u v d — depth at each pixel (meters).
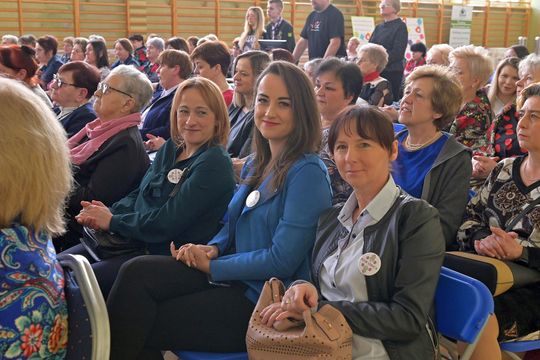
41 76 7.20
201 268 1.67
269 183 1.75
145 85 2.74
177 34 10.60
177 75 4.10
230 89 3.86
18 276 1.04
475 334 1.45
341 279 1.49
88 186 2.54
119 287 1.60
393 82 6.67
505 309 1.79
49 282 1.09
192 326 1.62
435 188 2.16
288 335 1.34
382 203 1.48
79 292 1.14
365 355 1.38
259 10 6.88
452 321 1.50
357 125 1.47
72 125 3.25
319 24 6.71
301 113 1.75
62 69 3.31
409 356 1.37
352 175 1.48
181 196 2.01
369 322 1.36
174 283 1.64
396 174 2.28
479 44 14.12
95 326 1.11
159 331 1.61
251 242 1.75
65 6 9.59
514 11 14.32
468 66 3.09
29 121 1.06
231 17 10.99
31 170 1.05
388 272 1.43
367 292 1.44
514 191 2.03
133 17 10.16
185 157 2.17
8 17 9.21
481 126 3.09
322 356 1.31
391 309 1.36
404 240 1.42
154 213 2.05
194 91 2.09
